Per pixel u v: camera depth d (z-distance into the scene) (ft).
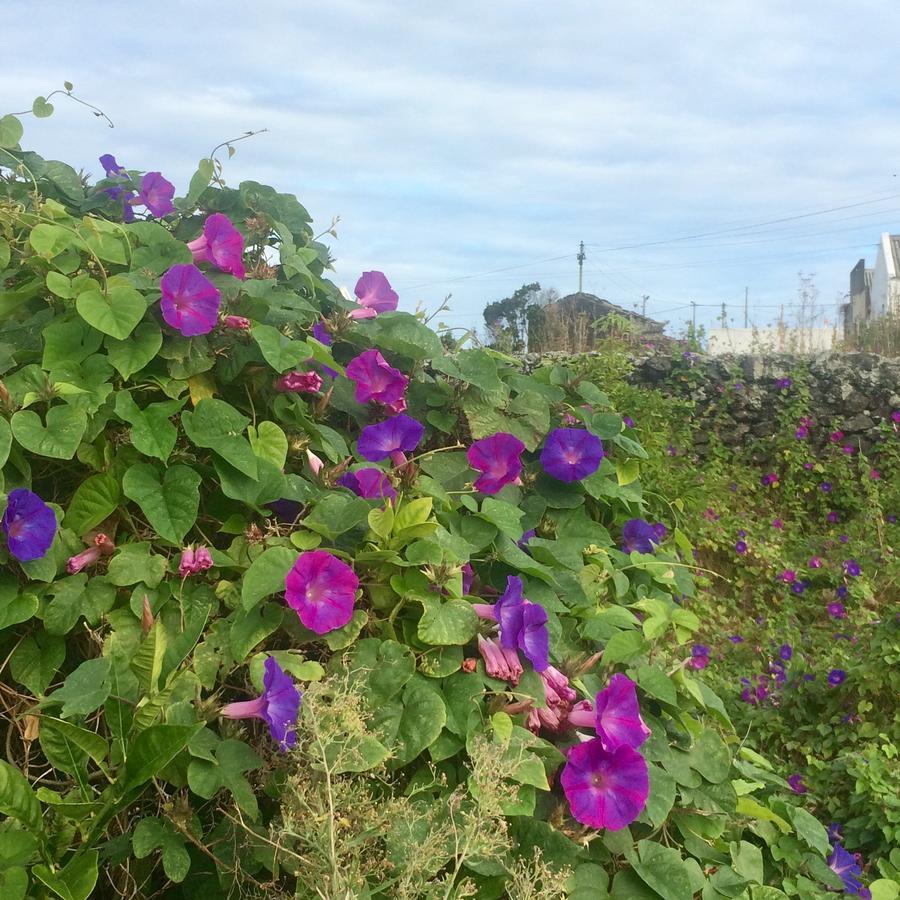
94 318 3.43
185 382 3.67
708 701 4.01
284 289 4.56
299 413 3.82
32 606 3.01
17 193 4.61
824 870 4.31
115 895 2.92
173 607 3.22
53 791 2.90
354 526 3.46
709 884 3.59
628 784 3.16
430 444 4.57
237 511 3.56
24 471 3.24
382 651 3.22
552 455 4.38
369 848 2.83
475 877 3.07
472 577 3.68
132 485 3.28
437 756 3.10
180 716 2.90
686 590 4.73
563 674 3.56
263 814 3.04
